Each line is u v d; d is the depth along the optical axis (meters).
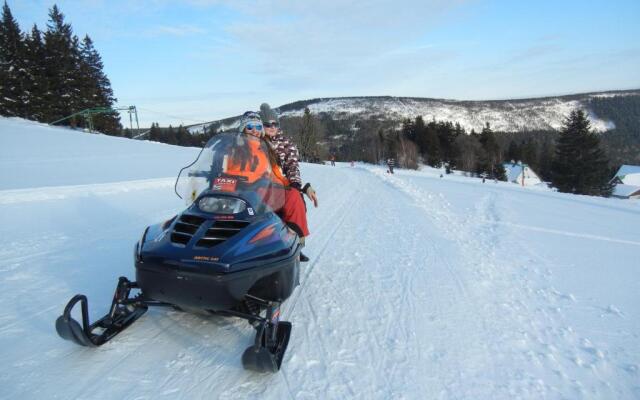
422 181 20.50
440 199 12.62
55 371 2.58
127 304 2.99
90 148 25.89
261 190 3.33
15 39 51.00
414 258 5.66
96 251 5.05
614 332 3.64
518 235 7.58
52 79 51.94
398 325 3.57
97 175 13.47
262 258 2.77
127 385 2.49
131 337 3.05
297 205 3.84
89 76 58.09
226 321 3.38
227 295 2.59
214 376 2.65
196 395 2.45
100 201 8.27
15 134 30.39
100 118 58.06
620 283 4.96
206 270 2.54
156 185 10.84
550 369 3.00
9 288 3.81
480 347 3.27
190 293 2.60
